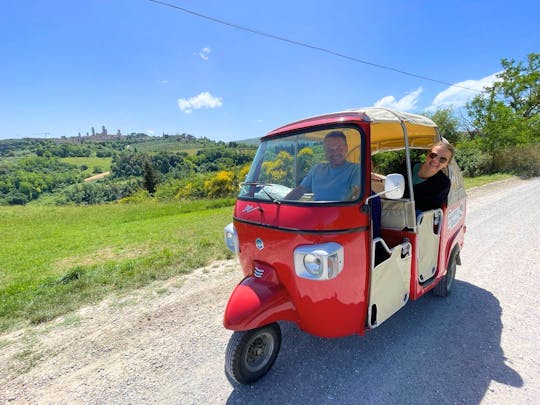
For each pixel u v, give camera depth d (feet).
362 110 8.20
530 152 65.82
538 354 9.20
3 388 8.86
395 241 10.06
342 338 10.33
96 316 12.89
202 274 17.21
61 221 47.03
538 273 14.99
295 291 7.99
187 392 8.40
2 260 23.03
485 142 68.49
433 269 11.47
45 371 9.55
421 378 8.37
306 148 8.70
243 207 9.37
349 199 7.51
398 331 10.59
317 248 7.24
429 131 12.02
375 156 16.99
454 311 11.76
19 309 13.51
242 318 7.57
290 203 7.89
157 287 15.61
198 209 54.85
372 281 8.12
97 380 9.06
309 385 8.33
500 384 8.04
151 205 63.00
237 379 8.12
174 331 11.57
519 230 22.18
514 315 11.39
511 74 86.28
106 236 31.24
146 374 9.24
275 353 8.83
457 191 12.98
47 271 19.67
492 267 15.89
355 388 8.14
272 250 8.18
